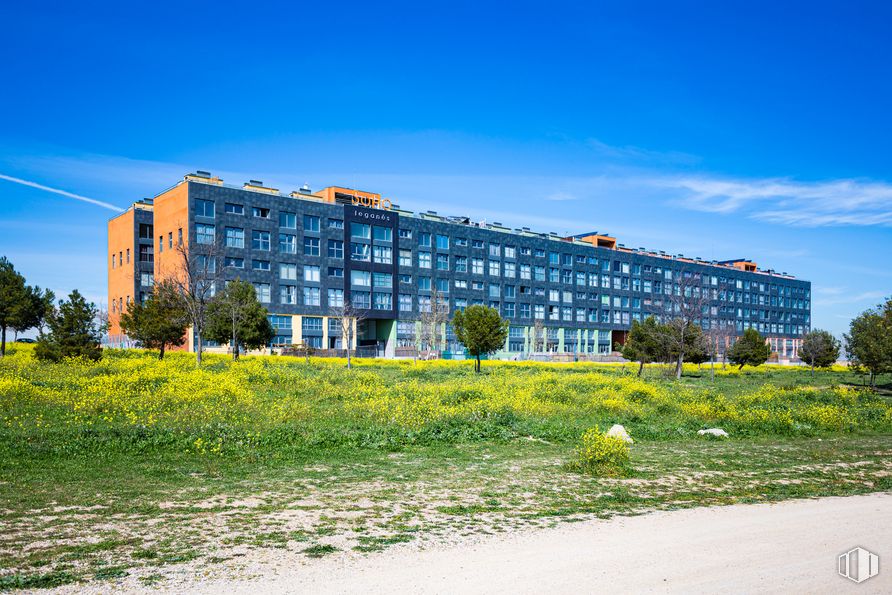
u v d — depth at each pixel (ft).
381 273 279.69
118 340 256.32
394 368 152.35
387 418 61.46
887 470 43.57
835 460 47.44
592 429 53.67
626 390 95.55
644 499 33.12
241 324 154.92
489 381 108.06
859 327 140.36
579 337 369.30
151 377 82.53
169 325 138.72
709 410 73.87
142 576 20.26
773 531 26.55
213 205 227.81
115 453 42.63
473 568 21.44
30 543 23.66
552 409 74.43
